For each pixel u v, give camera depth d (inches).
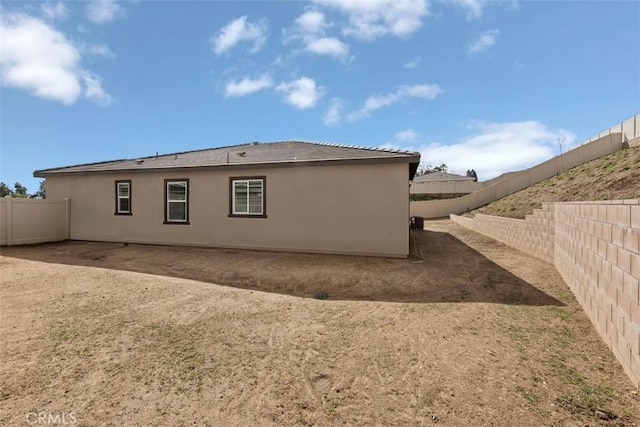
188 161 463.5
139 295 216.8
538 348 133.9
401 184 347.6
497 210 757.9
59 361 124.4
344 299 214.4
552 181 793.6
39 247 439.2
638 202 102.7
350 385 108.1
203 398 101.0
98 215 488.1
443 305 196.5
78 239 501.4
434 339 145.2
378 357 128.3
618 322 120.1
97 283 248.2
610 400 97.0
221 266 312.0
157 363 123.4
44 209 483.8
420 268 298.4
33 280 257.3
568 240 227.8
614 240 125.4
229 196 414.6
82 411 93.9
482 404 96.1
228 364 123.0
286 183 387.5
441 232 609.3
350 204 362.6
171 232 444.5
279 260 337.1
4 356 128.3
